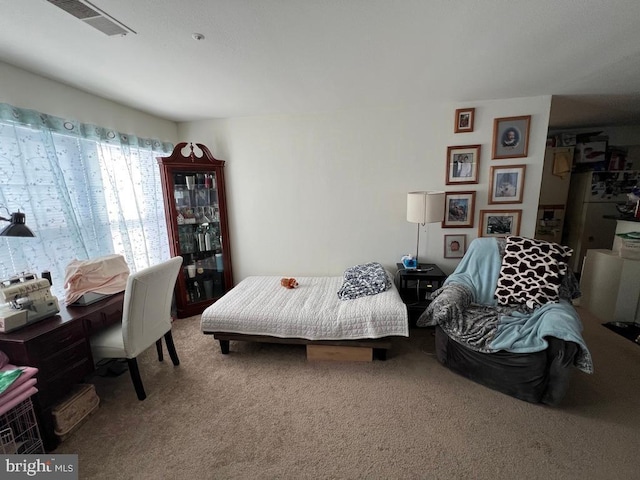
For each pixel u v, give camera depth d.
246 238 3.32
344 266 3.20
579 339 1.53
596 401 1.69
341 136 2.92
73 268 1.85
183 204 2.95
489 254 2.37
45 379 1.43
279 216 3.21
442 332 2.03
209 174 3.04
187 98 2.42
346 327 2.08
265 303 2.37
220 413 1.68
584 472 1.27
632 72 2.02
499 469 1.30
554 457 1.35
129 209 2.57
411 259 2.76
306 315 2.15
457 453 1.38
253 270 3.39
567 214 4.20
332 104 2.70
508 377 1.72
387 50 1.67
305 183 3.08
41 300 1.56
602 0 1.24
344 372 2.05
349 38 1.53
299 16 1.32
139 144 2.69
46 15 1.27
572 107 2.91
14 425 1.36
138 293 1.71
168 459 1.39
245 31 1.44
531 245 2.23
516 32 1.49
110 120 2.42
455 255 2.93
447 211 2.86
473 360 1.85
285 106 2.73
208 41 1.53
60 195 1.96
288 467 1.33
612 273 2.70
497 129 2.63
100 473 1.32
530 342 1.68
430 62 1.83
